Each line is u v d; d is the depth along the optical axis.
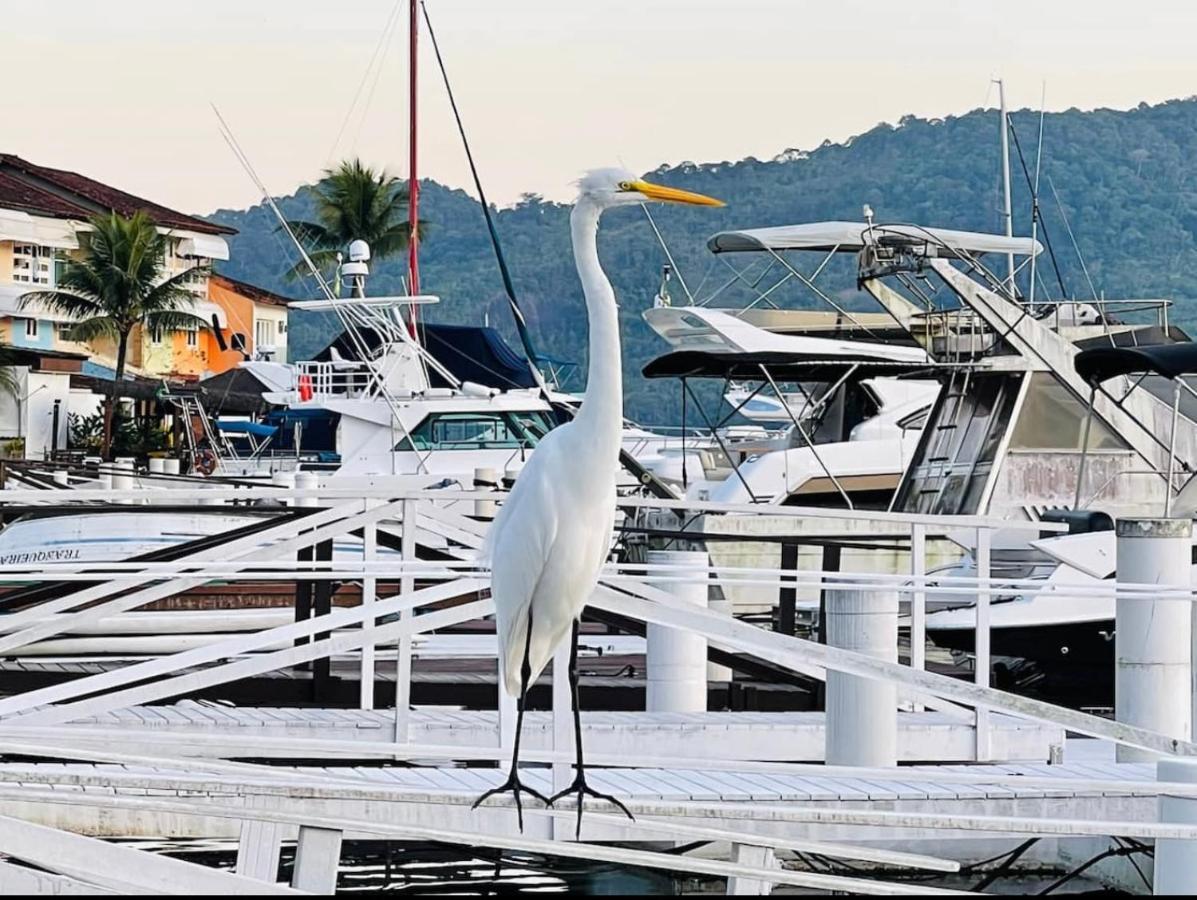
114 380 51.19
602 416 6.82
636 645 17.64
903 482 18.67
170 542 17.52
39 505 13.87
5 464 25.19
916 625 11.04
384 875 9.84
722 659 12.29
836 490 20.52
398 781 8.70
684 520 17.91
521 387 37.88
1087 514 15.34
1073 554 14.48
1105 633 14.36
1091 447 18.00
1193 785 6.56
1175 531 9.81
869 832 8.86
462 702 12.85
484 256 142.62
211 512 13.01
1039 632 14.41
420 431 26.92
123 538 17.39
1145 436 17.67
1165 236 127.94
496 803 6.82
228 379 47.34
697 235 106.31
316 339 120.19
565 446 6.84
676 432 36.81
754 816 6.57
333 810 8.38
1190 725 10.04
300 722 10.73
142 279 53.03
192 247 66.50
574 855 6.29
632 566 9.66
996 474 17.78
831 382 21.05
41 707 9.70
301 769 8.99
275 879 7.62
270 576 9.87
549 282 133.75
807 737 11.04
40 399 51.59
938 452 18.56
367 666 11.48
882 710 9.85
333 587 14.67
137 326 60.94
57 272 59.62
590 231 7.10
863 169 144.50
